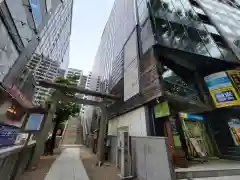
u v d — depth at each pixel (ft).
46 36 40.14
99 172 24.40
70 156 43.14
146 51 29.22
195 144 29.12
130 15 45.34
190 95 27.35
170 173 13.38
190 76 31.68
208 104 28.30
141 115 26.43
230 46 33.30
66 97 36.09
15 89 19.51
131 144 22.79
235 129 28.78
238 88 26.55
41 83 33.86
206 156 28.55
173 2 36.70
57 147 74.74
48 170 24.08
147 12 32.53
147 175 17.20
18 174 18.75
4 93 13.84
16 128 17.61
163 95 20.40
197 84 31.01
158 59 26.16
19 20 17.49
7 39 15.52
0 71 15.15
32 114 22.97
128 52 39.78
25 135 21.40
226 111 30.91
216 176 16.85
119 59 48.19
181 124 29.07
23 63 21.45
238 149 26.94
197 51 28.68
